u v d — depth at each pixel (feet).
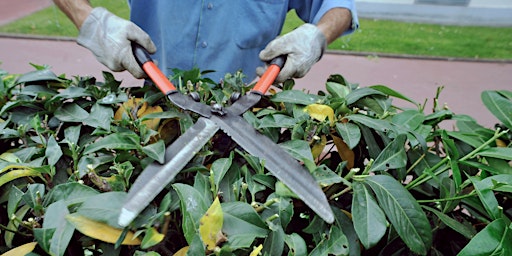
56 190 2.45
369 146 3.05
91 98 3.64
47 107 3.44
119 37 4.09
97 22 4.26
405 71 17.53
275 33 5.91
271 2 5.46
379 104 3.52
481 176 2.77
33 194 2.44
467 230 2.60
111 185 2.52
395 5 26.17
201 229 2.12
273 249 2.27
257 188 2.55
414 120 3.37
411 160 3.13
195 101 3.20
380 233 2.38
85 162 2.74
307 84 15.85
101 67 16.21
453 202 2.75
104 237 2.19
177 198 2.48
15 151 3.09
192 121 3.10
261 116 3.46
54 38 18.84
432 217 2.92
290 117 3.19
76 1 4.51
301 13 5.97
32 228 2.40
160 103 3.66
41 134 3.11
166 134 3.35
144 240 2.14
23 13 22.71
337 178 2.58
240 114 3.10
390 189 2.60
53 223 2.23
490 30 24.30
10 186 2.77
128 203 2.27
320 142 3.05
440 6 25.84
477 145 3.03
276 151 2.72
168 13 5.53
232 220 2.24
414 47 20.53
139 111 3.45
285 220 2.41
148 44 4.23
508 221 2.56
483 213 2.73
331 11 4.94
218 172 2.56
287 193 2.48
